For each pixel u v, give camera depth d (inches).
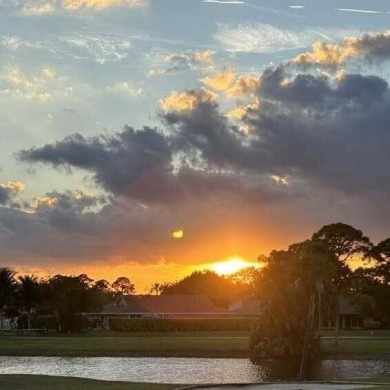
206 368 3029.0
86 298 5506.9
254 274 3629.4
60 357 3622.0
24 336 4943.4
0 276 6136.8
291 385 1540.4
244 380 2544.3
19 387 1612.9
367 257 5275.6
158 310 6550.2
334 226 4884.4
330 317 3521.2
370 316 5654.5
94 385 1641.2
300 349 3437.5
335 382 1635.1
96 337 4783.5
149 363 3280.0
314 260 3494.1
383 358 3513.8
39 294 5831.7
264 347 3447.3
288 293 3442.4
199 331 5285.4
